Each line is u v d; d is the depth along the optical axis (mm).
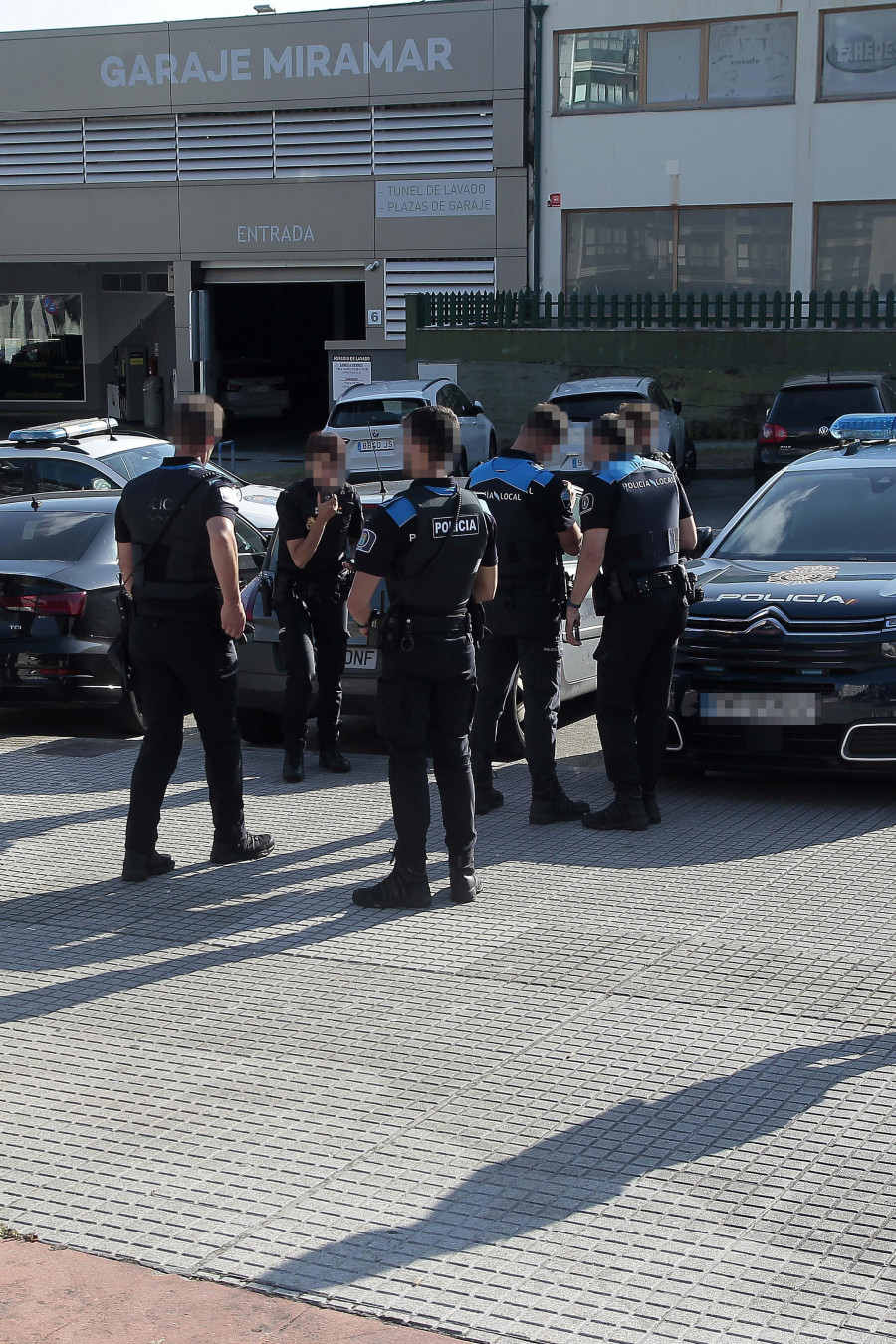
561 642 8492
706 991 4805
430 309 24734
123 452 12609
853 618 6828
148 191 27359
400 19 25703
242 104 26609
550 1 25078
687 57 24703
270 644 8211
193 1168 3729
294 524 7340
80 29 27062
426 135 26000
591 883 5945
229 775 6199
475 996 4812
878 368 22812
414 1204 3529
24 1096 4156
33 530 9148
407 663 5547
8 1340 2984
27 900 5852
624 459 6301
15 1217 3514
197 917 5633
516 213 25859
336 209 26594
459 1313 3076
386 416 18891
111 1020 4668
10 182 27984
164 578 5883
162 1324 3045
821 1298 3107
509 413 24422
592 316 24031
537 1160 3729
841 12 23781
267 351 34406
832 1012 4609
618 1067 4254
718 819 6836
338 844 6547
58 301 32156
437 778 5738
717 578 7566
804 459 8828
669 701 6789
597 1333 2998
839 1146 3771
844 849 6320
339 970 5070
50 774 7957
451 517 5473
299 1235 3396
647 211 25344
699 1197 3531
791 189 24547
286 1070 4285
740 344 23344
